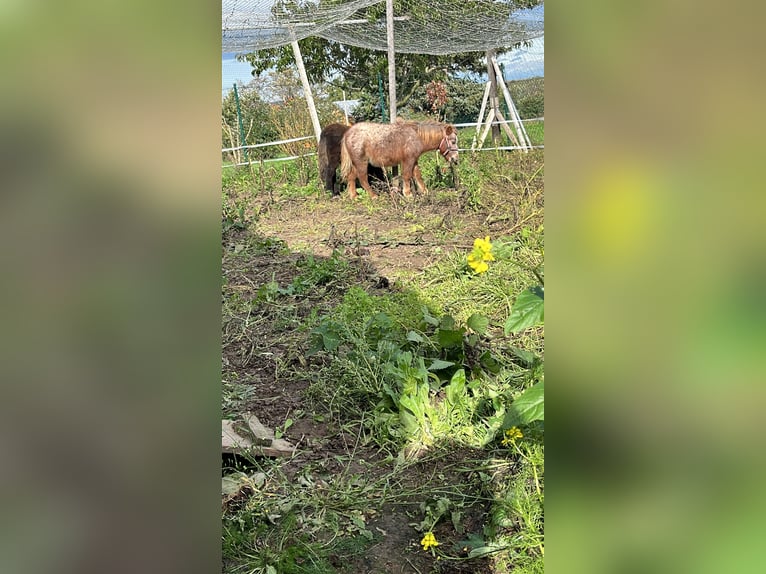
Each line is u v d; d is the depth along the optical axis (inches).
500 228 232.4
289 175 390.3
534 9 321.7
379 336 145.4
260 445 110.9
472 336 132.2
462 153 369.1
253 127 498.6
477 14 318.3
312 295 187.9
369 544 89.9
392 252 222.5
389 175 341.4
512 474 99.3
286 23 309.6
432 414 115.6
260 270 216.4
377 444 113.6
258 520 94.0
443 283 180.4
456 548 88.4
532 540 85.8
